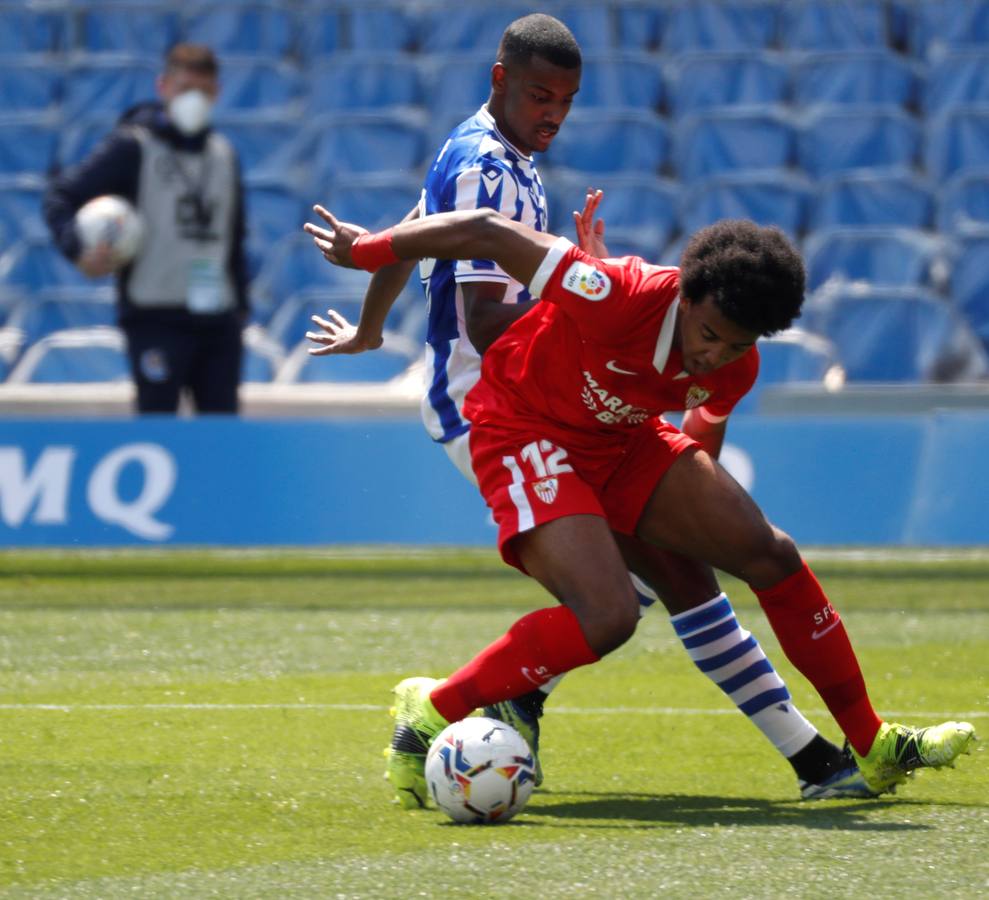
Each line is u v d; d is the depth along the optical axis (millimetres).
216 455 29828
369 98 47344
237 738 13938
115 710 15453
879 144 44281
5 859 9352
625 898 8242
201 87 27250
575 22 48688
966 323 39812
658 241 42312
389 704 15883
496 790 10312
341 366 38438
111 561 29266
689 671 18188
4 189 44938
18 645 20078
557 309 11180
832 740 14250
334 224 11688
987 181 41719
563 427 11227
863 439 29531
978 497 29469
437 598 24672
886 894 8305
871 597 24625
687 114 46125
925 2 47656
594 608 10656
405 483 30047
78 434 30125
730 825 10320
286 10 50250
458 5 49125
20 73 48156
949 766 11352
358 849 9586
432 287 12688
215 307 28156
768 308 9977
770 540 11258
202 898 8352
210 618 22562
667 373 10781
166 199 27484
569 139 44812
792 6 47938
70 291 42625
